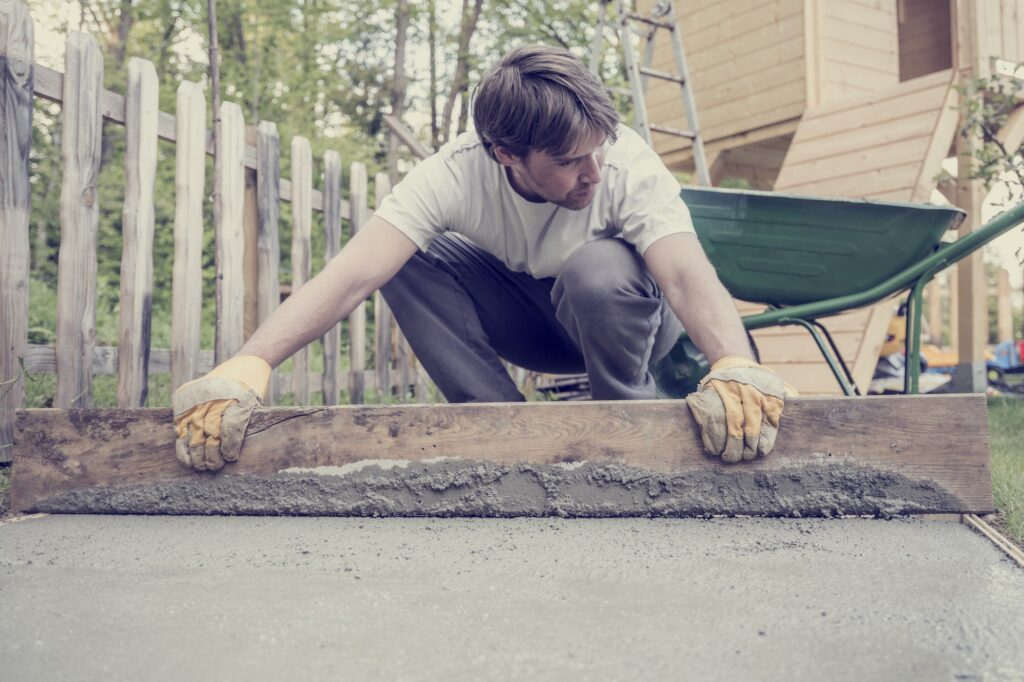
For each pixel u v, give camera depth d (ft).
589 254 6.32
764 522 5.05
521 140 5.14
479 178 6.34
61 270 7.78
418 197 6.22
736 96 19.22
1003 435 11.08
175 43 32.63
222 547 4.57
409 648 3.06
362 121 42.68
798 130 17.17
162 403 11.68
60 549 4.54
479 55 42.78
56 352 7.74
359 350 13.53
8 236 7.38
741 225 8.28
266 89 35.01
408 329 7.24
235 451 5.42
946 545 4.49
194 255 9.40
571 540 4.66
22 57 7.47
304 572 4.07
